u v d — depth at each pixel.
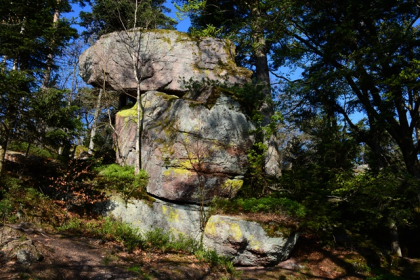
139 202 11.25
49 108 9.93
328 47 15.22
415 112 14.09
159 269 8.15
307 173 13.50
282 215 10.59
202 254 9.68
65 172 11.35
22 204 9.48
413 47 13.58
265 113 14.84
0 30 10.88
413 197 12.12
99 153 16.73
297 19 16.42
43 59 12.44
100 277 7.02
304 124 17.94
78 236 9.11
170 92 14.37
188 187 10.88
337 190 11.31
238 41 16.25
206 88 12.38
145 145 12.43
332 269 10.50
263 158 12.73
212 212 10.80
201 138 11.26
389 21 14.51
